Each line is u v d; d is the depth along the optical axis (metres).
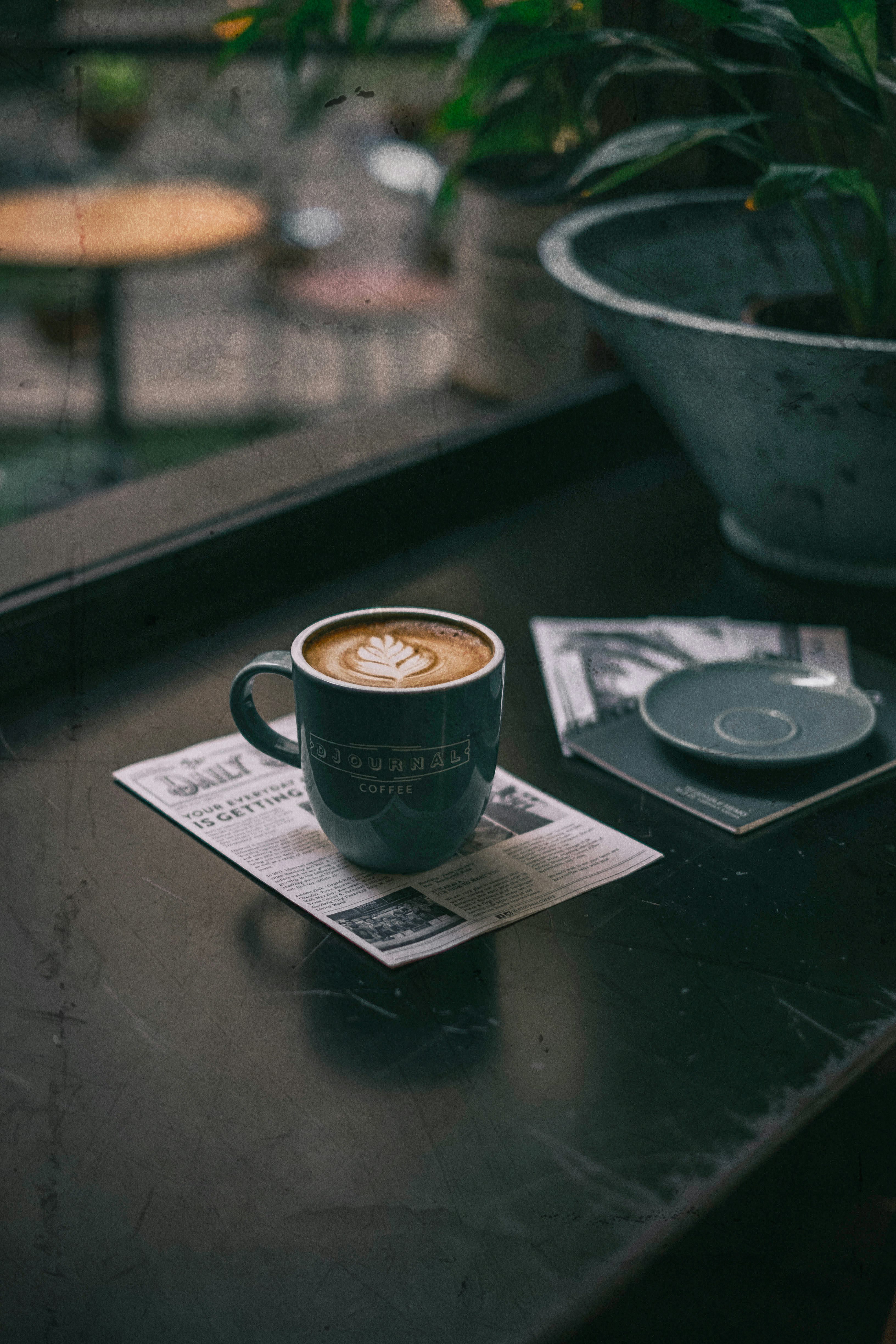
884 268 1.21
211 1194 0.90
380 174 1.60
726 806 1.08
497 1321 0.86
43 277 2.16
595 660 1.20
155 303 2.00
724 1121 0.92
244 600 1.26
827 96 1.38
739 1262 0.91
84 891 1.03
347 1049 0.95
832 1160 0.94
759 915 1.02
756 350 1.14
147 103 1.74
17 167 2.30
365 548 1.31
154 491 1.30
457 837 1.04
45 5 1.37
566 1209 0.89
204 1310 0.87
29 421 1.71
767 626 1.23
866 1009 0.97
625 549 1.33
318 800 1.03
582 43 1.21
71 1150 0.91
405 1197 0.90
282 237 1.78
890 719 1.14
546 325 1.56
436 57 1.36
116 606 1.20
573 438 1.42
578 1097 0.93
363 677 1.01
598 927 1.01
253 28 1.38
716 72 1.22
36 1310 0.87
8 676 1.16
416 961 0.99
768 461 1.21
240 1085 0.94
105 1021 0.97
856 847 1.06
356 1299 0.87
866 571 1.27
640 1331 0.88
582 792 1.10
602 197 1.52
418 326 1.60
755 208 1.12
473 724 1.01
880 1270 0.97
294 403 1.55
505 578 1.29
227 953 1.00
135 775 1.10
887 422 1.15
